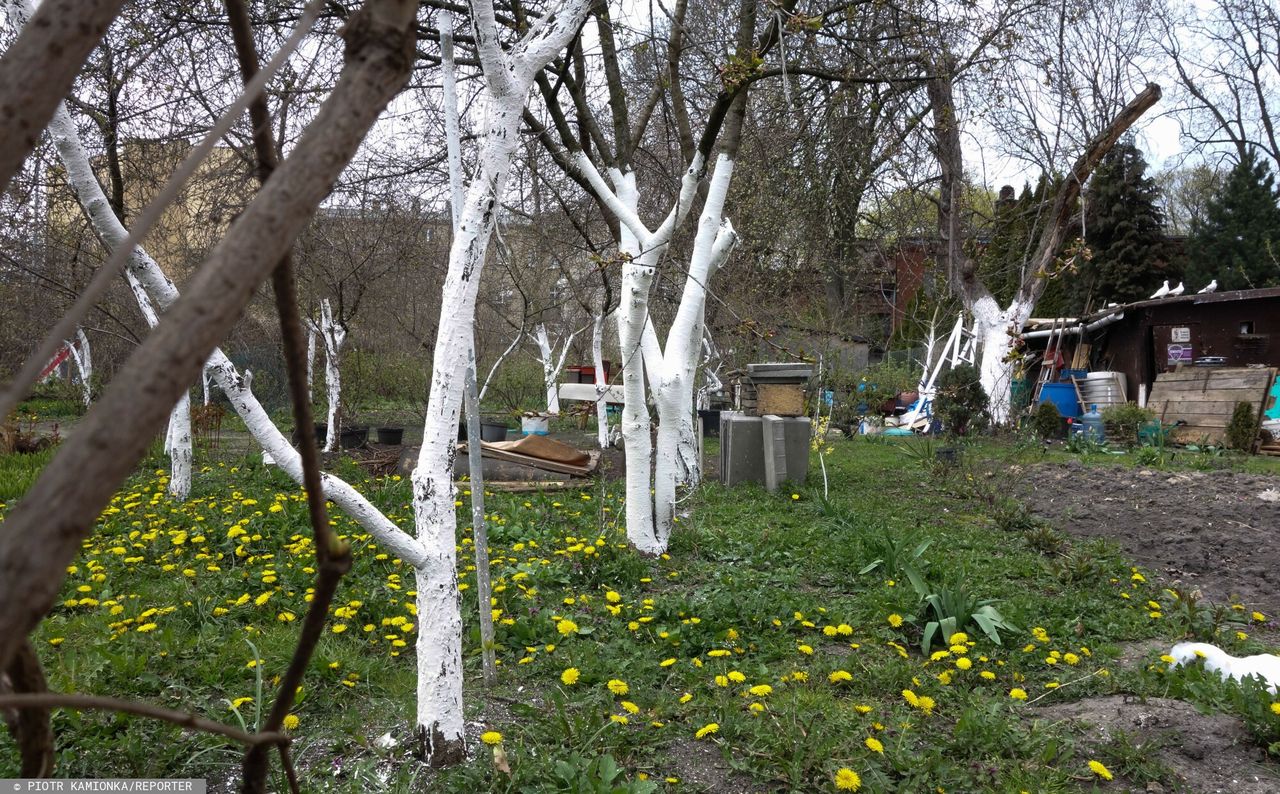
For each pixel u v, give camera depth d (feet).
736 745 12.29
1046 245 60.13
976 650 16.81
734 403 55.26
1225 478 37.99
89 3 2.51
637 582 20.81
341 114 2.67
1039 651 16.76
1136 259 90.74
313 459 3.22
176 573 20.68
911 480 39.73
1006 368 61.36
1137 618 19.39
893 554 21.85
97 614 17.16
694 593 19.81
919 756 11.91
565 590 20.01
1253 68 77.05
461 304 11.66
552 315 75.87
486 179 11.76
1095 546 26.13
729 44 31.68
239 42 3.22
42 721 3.48
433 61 27.96
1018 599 20.11
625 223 23.80
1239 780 11.89
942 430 61.57
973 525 30.07
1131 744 12.47
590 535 24.86
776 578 21.66
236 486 34.32
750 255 47.80
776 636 17.17
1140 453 47.01
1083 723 13.21
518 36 22.11
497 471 36.91
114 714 12.32
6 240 27.71
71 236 27.78
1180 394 57.31
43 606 1.96
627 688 13.64
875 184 46.68
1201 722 13.12
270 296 43.01
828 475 40.91
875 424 67.21
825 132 40.09
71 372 86.38
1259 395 52.21
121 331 38.50
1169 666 15.69
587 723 12.58
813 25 20.75
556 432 67.82
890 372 77.56
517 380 75.05
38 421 63.98
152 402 2.15
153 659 14.64
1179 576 24.59
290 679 3.43
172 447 31.19
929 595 17.97
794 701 13.05
